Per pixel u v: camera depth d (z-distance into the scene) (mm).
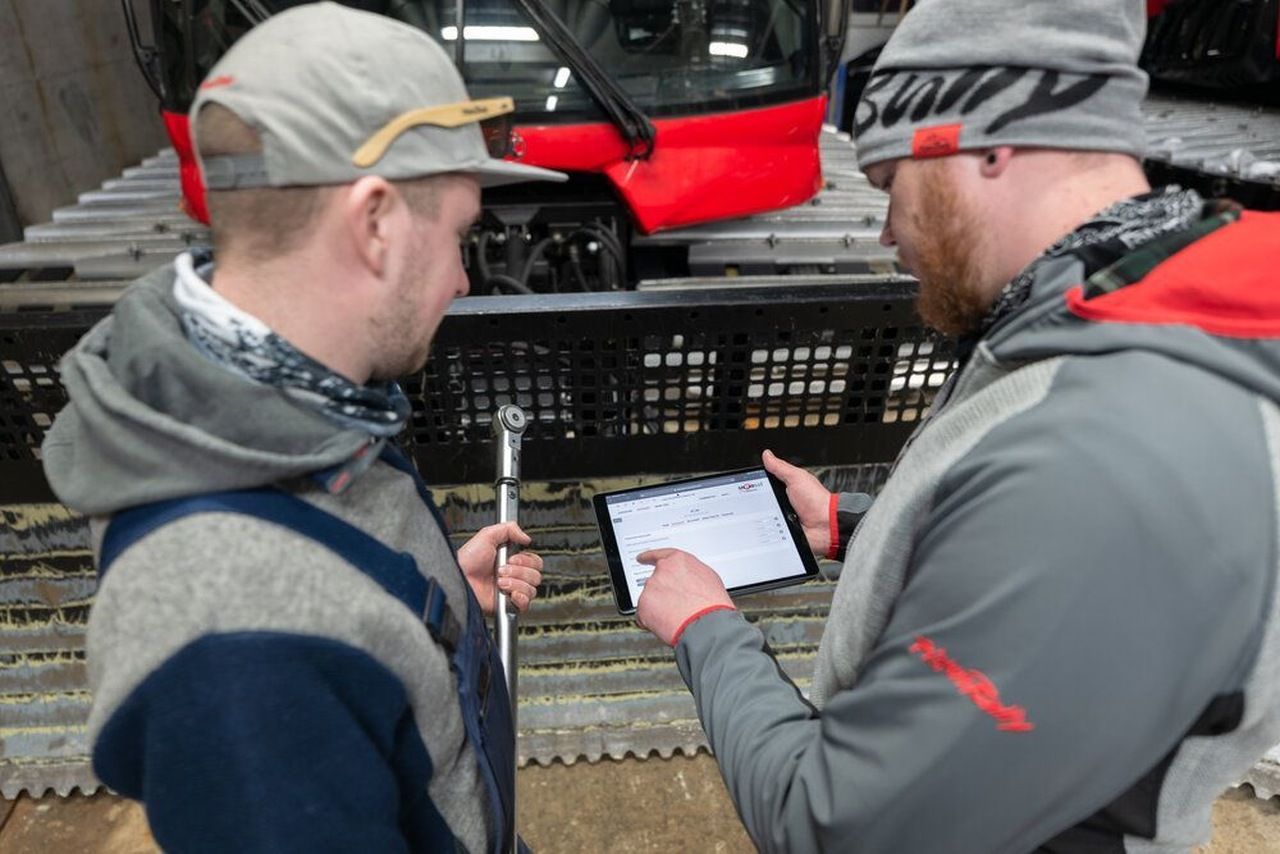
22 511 1406
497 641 987
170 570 484
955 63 599
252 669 472
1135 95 587
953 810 551
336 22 525
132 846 1541
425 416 1339
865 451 1456
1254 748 596
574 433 1396
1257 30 3758
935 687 547
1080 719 509
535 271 2098
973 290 654
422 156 539
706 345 1273
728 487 1265
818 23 1988
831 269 2209
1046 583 501
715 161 1994
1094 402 514
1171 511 480
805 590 1678
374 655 547
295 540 523
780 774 671
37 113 3695
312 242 522
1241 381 507
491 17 1826
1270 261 514
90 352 561
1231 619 490
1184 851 672
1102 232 577
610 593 1630
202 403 508
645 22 1887
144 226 2391
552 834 1593
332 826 508
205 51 1881
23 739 1601
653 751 1699
